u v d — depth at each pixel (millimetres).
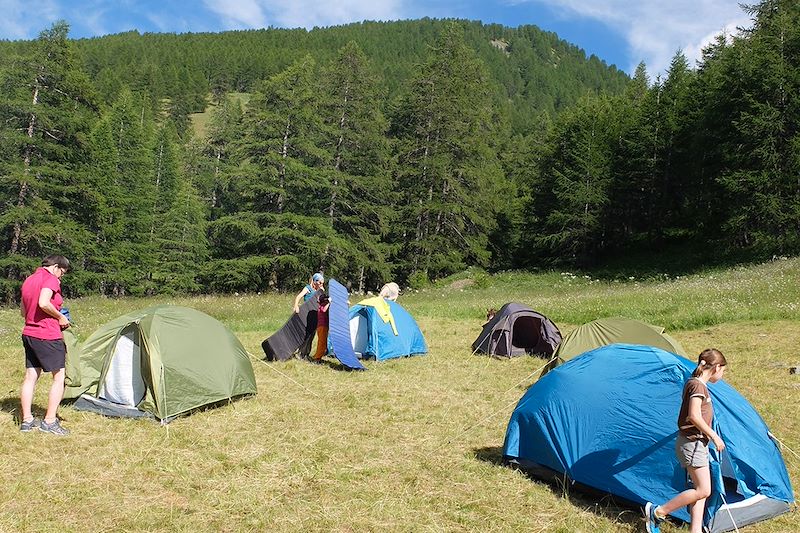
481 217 37625
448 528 4828
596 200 35969
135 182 41625
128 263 39656
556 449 5762
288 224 33250
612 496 5387
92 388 7973
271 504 5121
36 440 6375
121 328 7883
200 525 4711
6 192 26875
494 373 10711
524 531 4852
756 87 27766
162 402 7418
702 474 4473
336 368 10820
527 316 12922
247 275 33250
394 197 37000
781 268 21578
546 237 37656
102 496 5176
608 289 25578
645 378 5602
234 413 7723
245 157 34750
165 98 108750
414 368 11008
